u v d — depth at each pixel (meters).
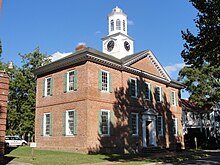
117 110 27.41
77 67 25.98
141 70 30.88
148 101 31.94
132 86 30.11
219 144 38.69
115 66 27.92
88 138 23.80
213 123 56.34
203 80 40.72
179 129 37.94
